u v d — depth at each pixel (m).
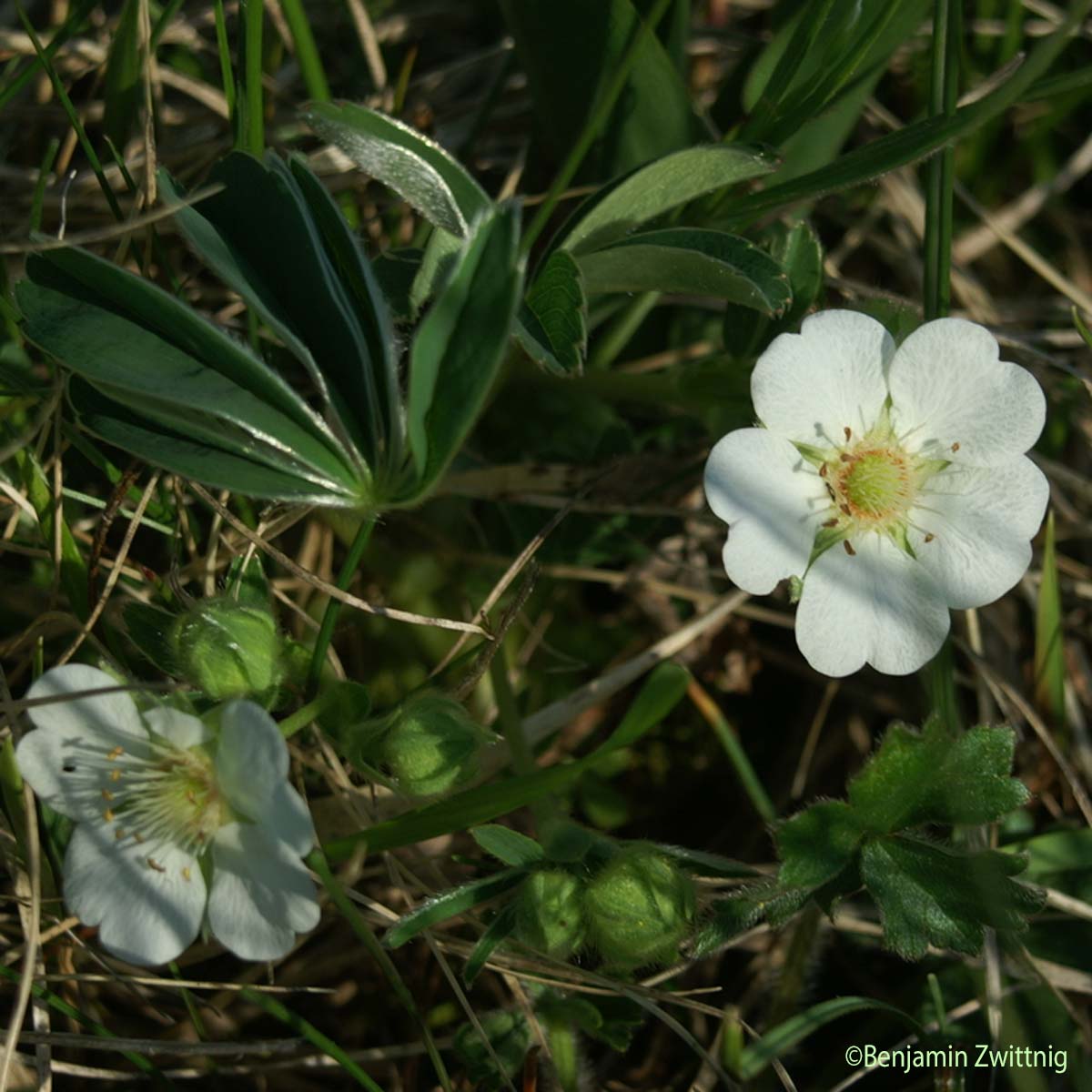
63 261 0.26
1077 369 0.31
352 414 0.26
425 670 0.29
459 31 0.32
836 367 0.27
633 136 0.29
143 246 0.29
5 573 0.28
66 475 0.28
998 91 0.27
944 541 0.27
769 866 0.29
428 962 0.28
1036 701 0.29
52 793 0.26
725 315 0.28
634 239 0.27
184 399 0.25
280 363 0.29
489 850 0.26
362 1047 0.28
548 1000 0.27
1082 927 0.28
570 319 0.27
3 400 0.28
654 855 0.26
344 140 0.26
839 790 0.30
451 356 0.25
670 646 0.29
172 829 0.26
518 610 0.27
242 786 0.25
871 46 0.28
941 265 0.28
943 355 0.27
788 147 0.29
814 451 0.27
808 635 0.27
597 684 0.29
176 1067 0.27
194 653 0.26
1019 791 0.27
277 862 0.25
